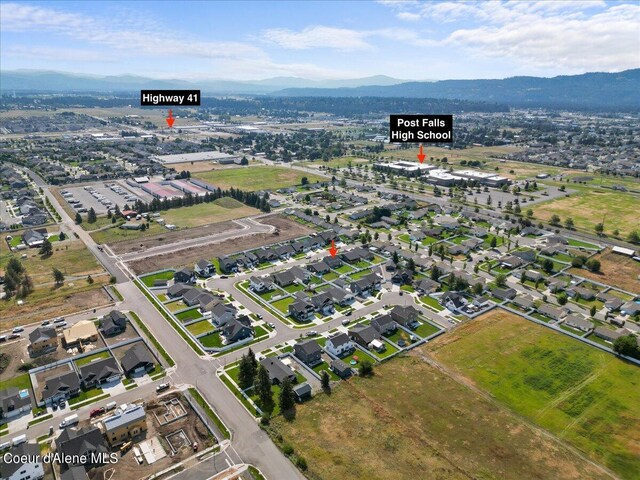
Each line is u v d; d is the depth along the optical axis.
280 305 109.75
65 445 62.75
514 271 129.50
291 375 80.31
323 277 125.69
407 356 89.44
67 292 114.56
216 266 131.75
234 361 87.12
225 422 70.94
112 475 60.81
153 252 142.25
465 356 89.31
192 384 80.12
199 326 99.88
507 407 74.94
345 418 71.75
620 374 83.94
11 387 78.12
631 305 107.38
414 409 74.12
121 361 85.81
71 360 87.00
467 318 104.44
